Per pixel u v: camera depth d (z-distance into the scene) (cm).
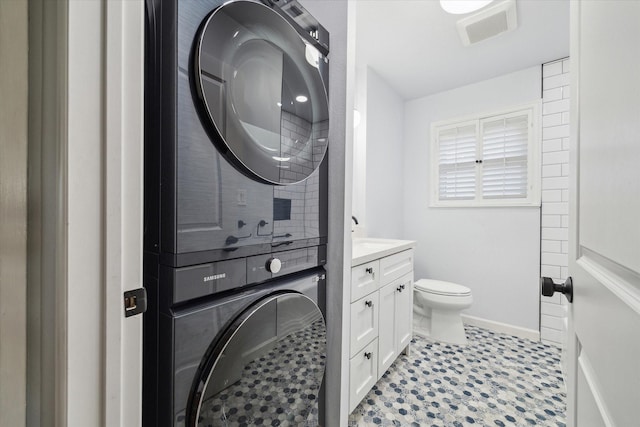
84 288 42
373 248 189
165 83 63
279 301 86
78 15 41
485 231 263
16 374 40
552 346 226
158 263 65
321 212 107
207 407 68
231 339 72
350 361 136
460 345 227
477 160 267
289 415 92
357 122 221
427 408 155
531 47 213
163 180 64
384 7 174
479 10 178
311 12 117
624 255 39
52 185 40
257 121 80
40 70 41
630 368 37
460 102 277
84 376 42
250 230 79
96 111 43
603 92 49
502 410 154
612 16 45
